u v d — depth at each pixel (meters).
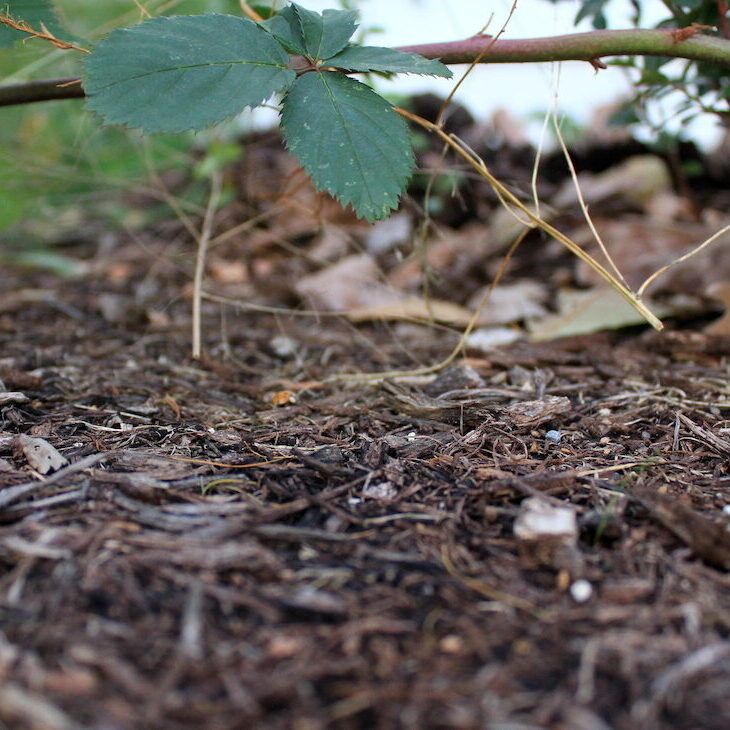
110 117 0.33
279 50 0.35
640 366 0.43
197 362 0.45
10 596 0.29
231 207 0.61
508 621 0.29
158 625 0.29
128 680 0.27
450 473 0.35
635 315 0.46
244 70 0.34
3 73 0.49
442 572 0.30
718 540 0.31
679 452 0.36
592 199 0.57
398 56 0.35
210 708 0.27
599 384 0.41
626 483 0.34
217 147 0.56
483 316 0.48
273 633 0.29
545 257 0.54
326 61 0.35
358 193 0.34
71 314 0.50
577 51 0.39
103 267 0.57
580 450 0.36
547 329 0.47
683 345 0.44
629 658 0.28
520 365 0.43
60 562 0.30
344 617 0.29
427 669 0.28
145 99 0.34
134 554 0.31
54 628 0.29
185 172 0.68
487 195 0.59
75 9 0.63
